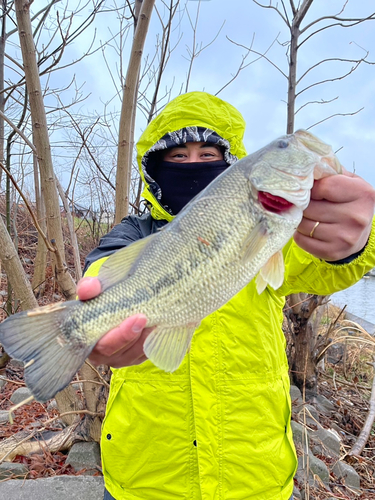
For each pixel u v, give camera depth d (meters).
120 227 0.75
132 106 1.10
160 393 0.57
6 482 0.97
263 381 0.59
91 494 0.95
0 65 1.70
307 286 0.57
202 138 0.73
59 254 1.05
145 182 0.78
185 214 0.54
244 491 0.56
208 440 0.56
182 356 0.51
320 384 1.83
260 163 0.52
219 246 0.52
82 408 1.20
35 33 1.53
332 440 1.35
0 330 0.47
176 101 0.76
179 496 0.57
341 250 0.47
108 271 0.53
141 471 0.58
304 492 1.08
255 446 0.57
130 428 0.58
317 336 1.71
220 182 0.54
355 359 2.16
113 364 0.50
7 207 1.81
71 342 0.49
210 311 0.52
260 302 0.61
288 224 0.51
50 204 1.10
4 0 1.55
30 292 1.14
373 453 1.42
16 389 1.55
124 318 0.51
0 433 1.23
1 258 1.10
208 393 0.57
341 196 0.44
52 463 1.10
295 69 1.36
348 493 1.16
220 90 1.54
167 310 0.52
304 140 0.51
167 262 0.53
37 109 1.05
